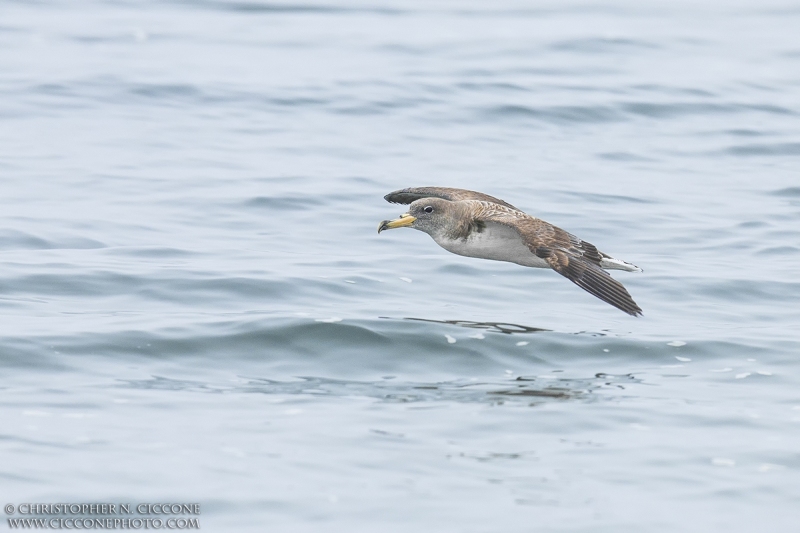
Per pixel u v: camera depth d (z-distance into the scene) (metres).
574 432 12.82
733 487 11.48
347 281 18.44
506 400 13.82
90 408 13.17
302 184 25.03
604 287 13.84
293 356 15.16
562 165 27.62
